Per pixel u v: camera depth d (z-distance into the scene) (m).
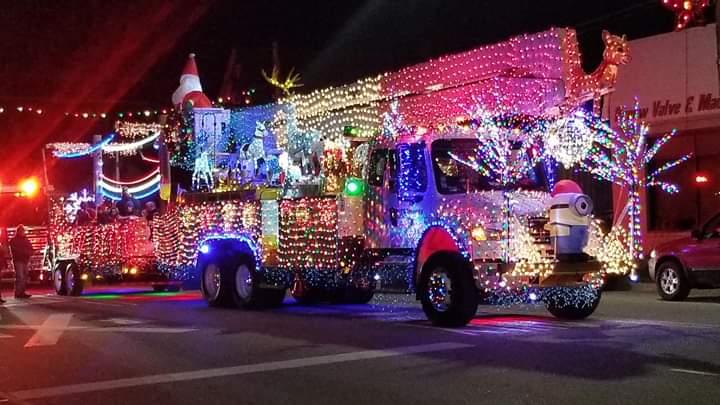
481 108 12.36
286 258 14.74
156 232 18.39
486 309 14.59
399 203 12.70
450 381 8.06
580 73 12.37
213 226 16.44
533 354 9.35
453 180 12.16
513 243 11.34
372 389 7.85
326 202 13.81
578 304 12.56
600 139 18.27
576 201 11.57
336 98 14.96
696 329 11.41
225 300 16.30
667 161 22.33
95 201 21.83
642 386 7.62
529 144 12.59
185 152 17.86
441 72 13.12
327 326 12.50
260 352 10.19
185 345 11.00
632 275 12.95
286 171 15.49
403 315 13.96
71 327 13.47
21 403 7.78
